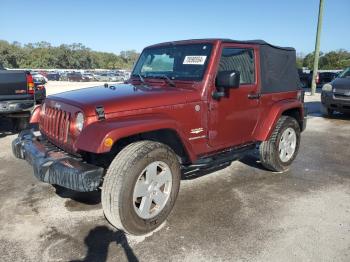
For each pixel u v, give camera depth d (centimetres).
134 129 327
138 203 355
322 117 1089
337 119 1051
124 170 322
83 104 341
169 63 450
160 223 362
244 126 466
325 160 612
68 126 356
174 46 457
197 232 355
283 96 533
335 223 374
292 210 405
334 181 504
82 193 450
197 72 413
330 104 1045
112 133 312
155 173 349
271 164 521
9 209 405
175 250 324
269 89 500
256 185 486
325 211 403
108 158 371
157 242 338
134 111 351
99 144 306
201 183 491
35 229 361
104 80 5681
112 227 366
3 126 854
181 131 372
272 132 509
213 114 417
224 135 439
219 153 447
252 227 365
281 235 349
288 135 540
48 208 408
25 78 744
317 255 315
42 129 425
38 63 9925
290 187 479
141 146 338
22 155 417
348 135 823
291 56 554
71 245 332
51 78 5609
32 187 470
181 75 427
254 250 323
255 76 475
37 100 870
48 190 460
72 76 5647
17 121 768
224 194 452
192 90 402
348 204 423
